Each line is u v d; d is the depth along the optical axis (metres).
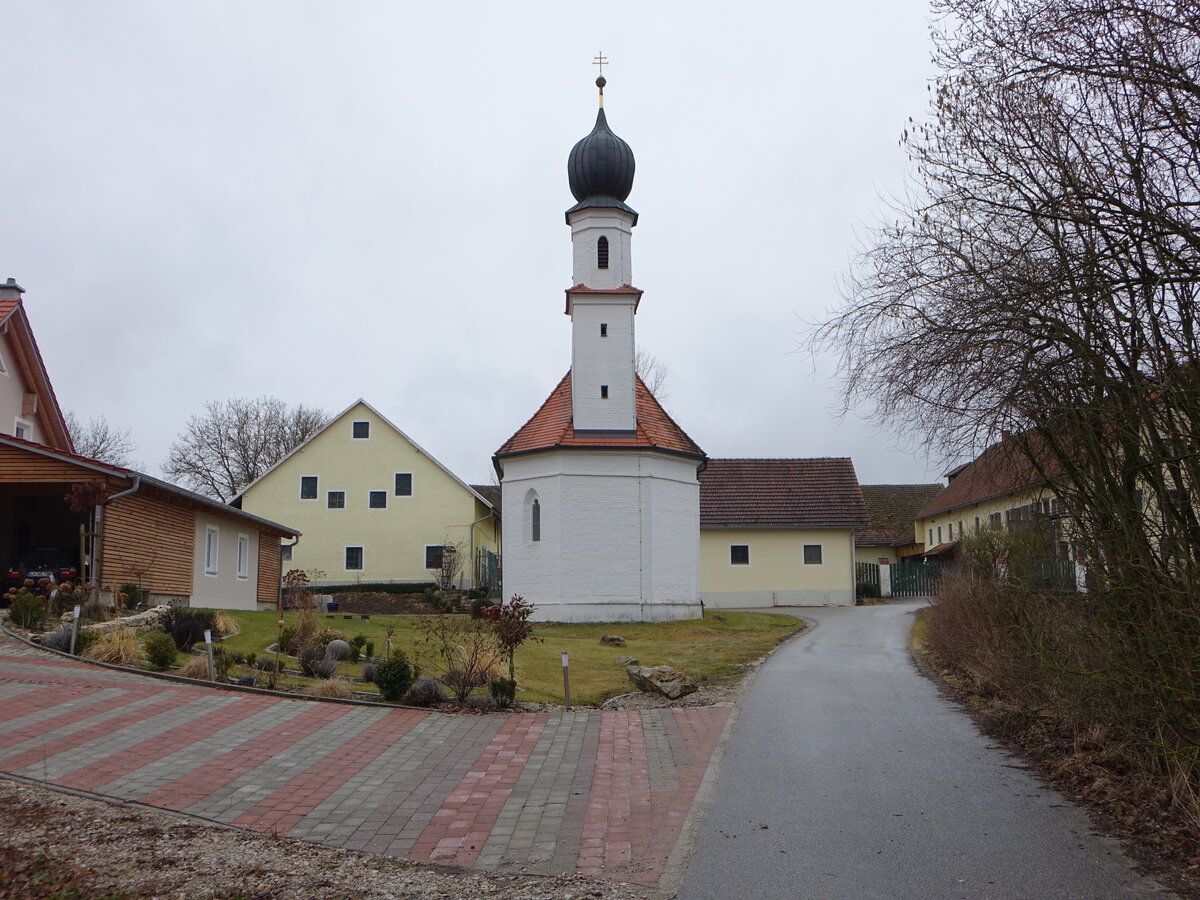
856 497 46.69
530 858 8.38
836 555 45.53
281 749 11.94
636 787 10.70
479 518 46.84
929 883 7.50
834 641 25.30
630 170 34.78
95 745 11.45
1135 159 8.89
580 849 8.61
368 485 46.19
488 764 11.72
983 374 10.30
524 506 33.56
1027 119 9.67
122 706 13.34
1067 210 9.35
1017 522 16.16
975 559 21.20
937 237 10.66
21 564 24.20
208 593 27.88
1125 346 9.01
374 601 41.97
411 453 46.34
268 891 7.43
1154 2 8.61
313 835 8.97
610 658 21.81
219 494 62.69
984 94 10.00
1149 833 8.52
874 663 20.17
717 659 21.52
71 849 8.07
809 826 9.05
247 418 64.06
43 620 18.77
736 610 39.88
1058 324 9.51
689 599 34.00
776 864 8.03
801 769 11.22
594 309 33.81
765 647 23.98
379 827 9.25
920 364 10.73
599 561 32.25
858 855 8.20
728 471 48.22
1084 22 8.95
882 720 13.91
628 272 34.75
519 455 33.47
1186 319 8.41
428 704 15.02
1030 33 9.42
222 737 12.25
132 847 8.25
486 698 15.63
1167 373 8.31
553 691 17.05
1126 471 9.41
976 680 16.50
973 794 9.98
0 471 21.62
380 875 7.92
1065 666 10.37
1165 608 8.39
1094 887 7.32
